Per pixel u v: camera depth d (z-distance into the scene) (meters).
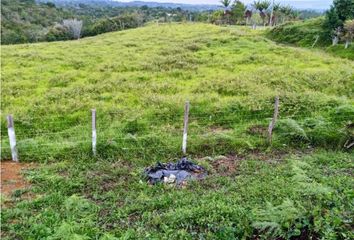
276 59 31.88
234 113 17.75
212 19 90.94
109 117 17.11
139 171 11.87
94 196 10.23
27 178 11.36
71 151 13.47
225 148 14.13
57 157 13.25
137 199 9.94
